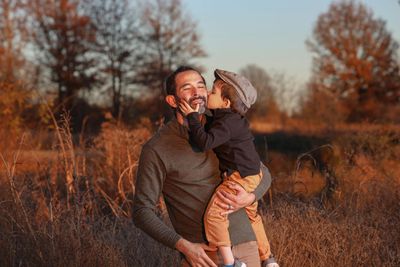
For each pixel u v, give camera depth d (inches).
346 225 236.4
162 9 1460.4
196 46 1480.1
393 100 1638.8
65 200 256.5
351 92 1641.2
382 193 278.4
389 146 403.5
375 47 1652.3
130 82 1421.0
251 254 139.7
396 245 232.5
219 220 135.0
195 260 134.1
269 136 887.1
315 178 321.7
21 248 220.4
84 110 1125.1
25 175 267.7
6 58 1140.5
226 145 137.2
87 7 1408.7
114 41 1424.7
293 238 225.3
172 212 140.5
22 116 511.2
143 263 218.4
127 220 246.7
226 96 141.6
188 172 135.7
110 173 315.9
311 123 1013.2
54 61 1359.5
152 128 402.6
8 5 1198.9
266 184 145.4
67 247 212.4
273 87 1322.6
